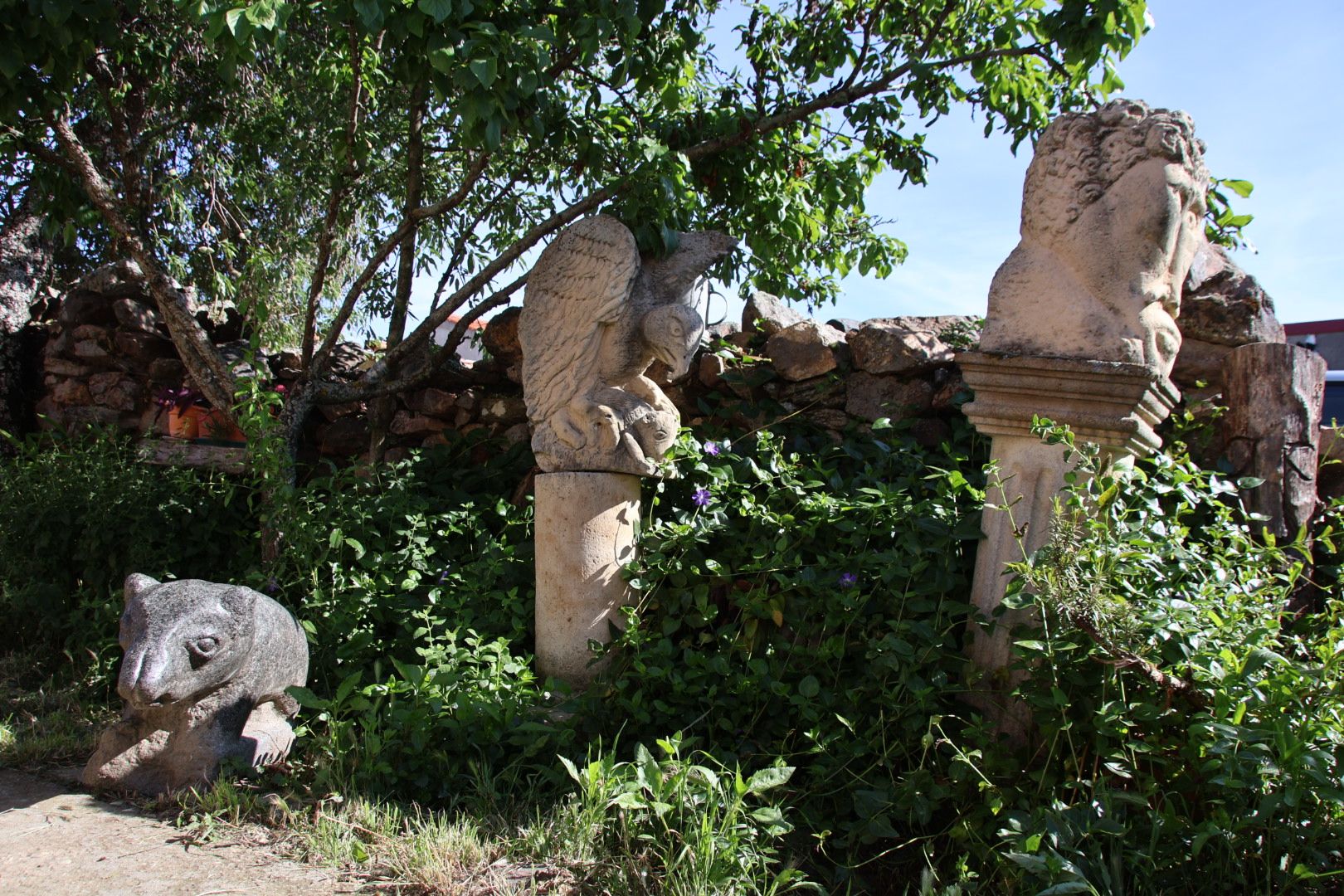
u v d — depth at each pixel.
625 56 4.44
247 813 3.02
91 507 4.88
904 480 4.00
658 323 3.85
